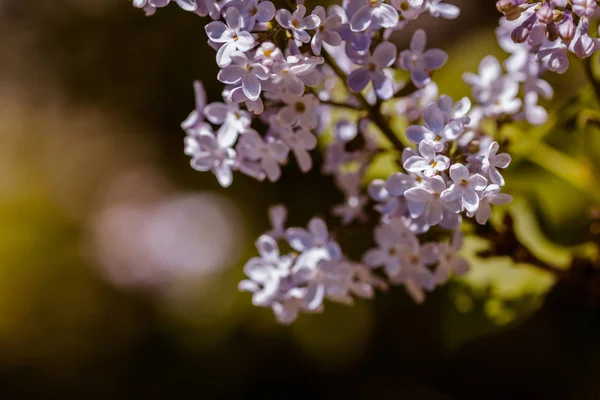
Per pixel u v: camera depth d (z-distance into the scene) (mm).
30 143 1792
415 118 608
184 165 1374
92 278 1472
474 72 769
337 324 1171
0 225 1626
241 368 1265
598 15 567
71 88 1412
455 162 530
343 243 599
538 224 668
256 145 560
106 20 1310
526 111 603
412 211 527
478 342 979
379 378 1146
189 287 1339
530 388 958
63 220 1627
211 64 1207
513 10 514
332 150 604
